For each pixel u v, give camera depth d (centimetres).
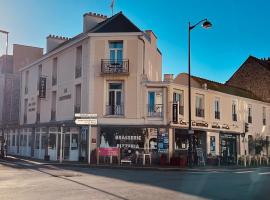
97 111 2514
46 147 2898
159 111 2520
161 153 2478
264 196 1034
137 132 2506
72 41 2738
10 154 3472
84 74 2603
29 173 1591
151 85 2525
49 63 3094
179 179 1464
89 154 2306
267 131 3591
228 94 3075
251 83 3981
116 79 2530
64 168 1966
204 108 2808
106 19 2855
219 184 1309
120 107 2533
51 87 3019
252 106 3400
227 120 3038
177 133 2580
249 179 1517
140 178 1470
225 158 2708
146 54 2628
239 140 3150
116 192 1034
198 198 970
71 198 913
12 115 3862
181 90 2648
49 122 2969
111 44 2578
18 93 3862
